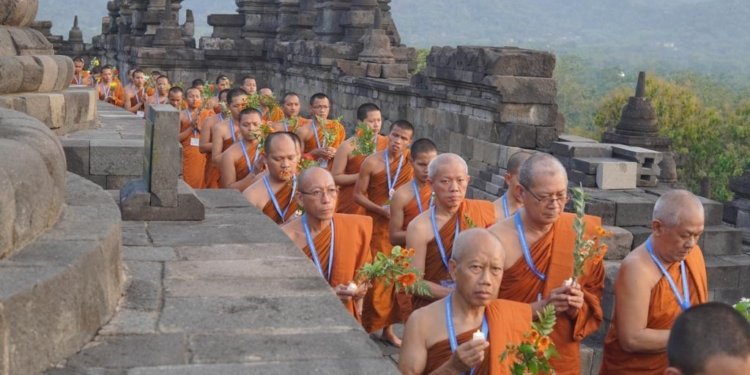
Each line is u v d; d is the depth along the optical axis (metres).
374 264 6.93
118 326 4.85
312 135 14.68
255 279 5.75
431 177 7.84
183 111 18.33
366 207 11.39
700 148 55.25
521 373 5.40
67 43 50.09
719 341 3.66
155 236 6.84
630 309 6.41
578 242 6.38
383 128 22.25
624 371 6.57
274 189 9.62
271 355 4.54
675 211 6.25
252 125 12.60
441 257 7.70
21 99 10.48
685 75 107.56
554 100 15.90
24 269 4.40
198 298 5.34
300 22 34.56
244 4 36.44
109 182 10.26
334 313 5.16
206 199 8.46
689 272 6.54
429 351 5.67
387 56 25.03
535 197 6.63
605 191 11.91
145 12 40.69
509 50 16.70
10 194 4.61
